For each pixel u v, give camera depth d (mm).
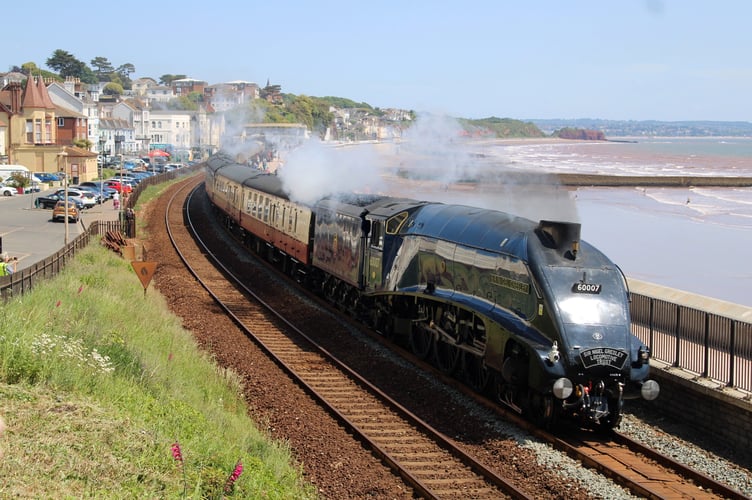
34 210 55062
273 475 11516
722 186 100875
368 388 17484
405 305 21375
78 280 22984
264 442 13094
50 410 11172
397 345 21531
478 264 17359
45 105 83562
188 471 10328
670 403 16219
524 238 16078
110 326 17578
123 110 130875
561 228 15641
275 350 20781
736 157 194375
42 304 16859
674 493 11992
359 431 14289
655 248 48094
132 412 12070
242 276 33281
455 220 19422
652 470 12984
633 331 18016
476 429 14961
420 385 17844
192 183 81125
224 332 22500
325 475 12492
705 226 58812
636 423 15875
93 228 38812
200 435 11984
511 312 15961
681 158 183625
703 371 15836
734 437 14602
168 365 15914
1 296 17688
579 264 15469
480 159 73062
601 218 61781
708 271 40938
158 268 33062
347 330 23328
